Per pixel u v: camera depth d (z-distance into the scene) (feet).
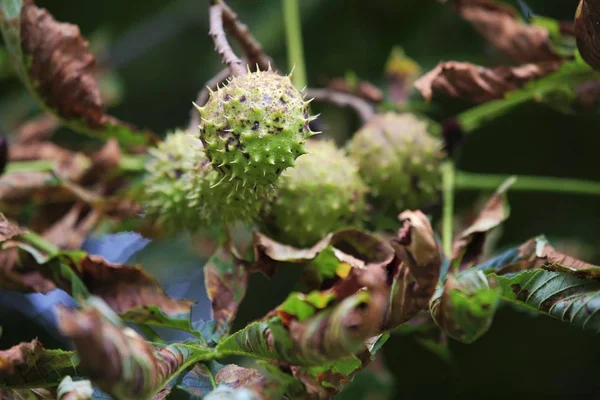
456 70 3.46
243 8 4.23
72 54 3.54
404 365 4.05
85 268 3.31
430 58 4.07
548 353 4.03
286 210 3.41
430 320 3.36
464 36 4.08
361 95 3.78
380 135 3.59
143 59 4.35
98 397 3.11
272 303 4.06
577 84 3.54
